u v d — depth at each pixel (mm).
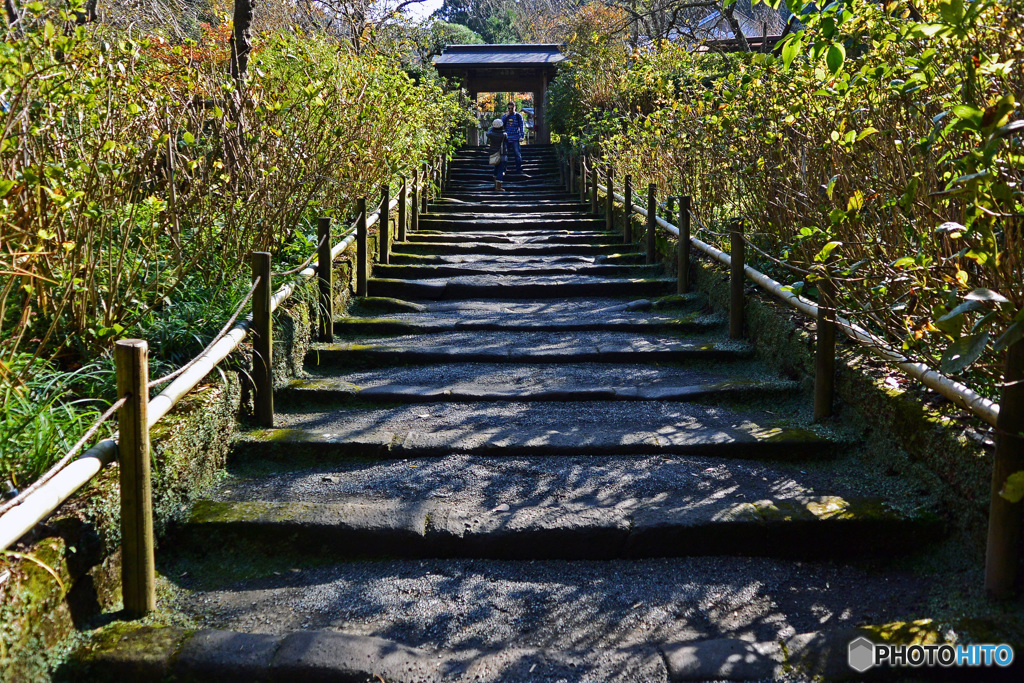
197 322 4141
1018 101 2863
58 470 2385
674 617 2725
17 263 3361
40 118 3820
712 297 6152
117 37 5051
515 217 11102
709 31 18562
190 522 3148
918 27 2549
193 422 3377
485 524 3170
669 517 3180
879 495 3354
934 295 2973
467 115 16688
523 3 32500
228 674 2367
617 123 12547
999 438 2559
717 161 6949
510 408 4496
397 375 5059
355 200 7352
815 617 2713
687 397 4570
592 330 5949
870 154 4262
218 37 10188
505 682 2365
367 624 2695
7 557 2232
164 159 4664
